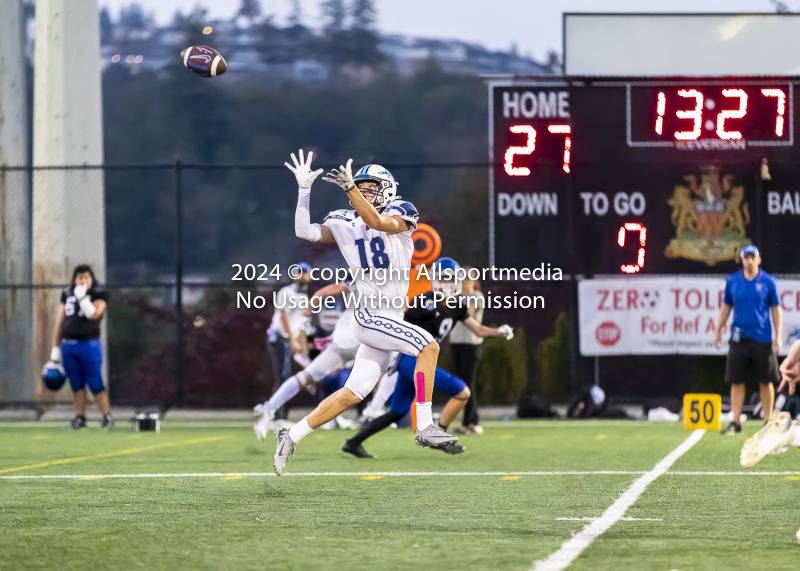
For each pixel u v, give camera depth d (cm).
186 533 1291
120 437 3147
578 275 3894
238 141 15462
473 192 8044
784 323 3797
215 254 13362
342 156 15725
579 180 3900
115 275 12269
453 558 1115
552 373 4078
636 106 3900
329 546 1195
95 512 1481
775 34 4025
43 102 4284
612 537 1248
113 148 15262
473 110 16025
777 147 3872
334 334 2662
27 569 1073
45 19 4284
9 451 2634
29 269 4662
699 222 3872
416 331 1808
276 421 3419
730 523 1359
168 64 15638
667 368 4025
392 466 2178
